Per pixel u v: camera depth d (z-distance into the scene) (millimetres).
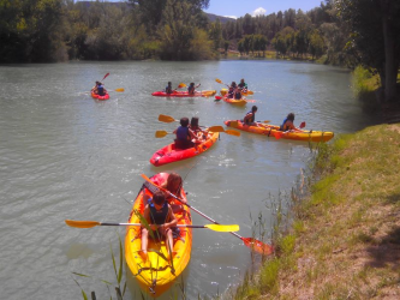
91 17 61281
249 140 11297
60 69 35562
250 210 6668
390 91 15477
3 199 6898
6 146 10055
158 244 5062
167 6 58750
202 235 5871
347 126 13086
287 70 41812
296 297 3801
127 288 4543
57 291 4520
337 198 6137
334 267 4133
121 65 44156
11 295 4438
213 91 20750
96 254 5285
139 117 14281
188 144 9695
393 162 7145
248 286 4305
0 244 5465
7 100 17188
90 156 9406
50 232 5832
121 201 6930
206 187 7656
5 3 40469
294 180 8070
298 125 13336
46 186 7512
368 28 15508
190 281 4699
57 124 12727
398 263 3869
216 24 78812
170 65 46312
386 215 5035
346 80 30312
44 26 43875
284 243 5133
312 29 77312
